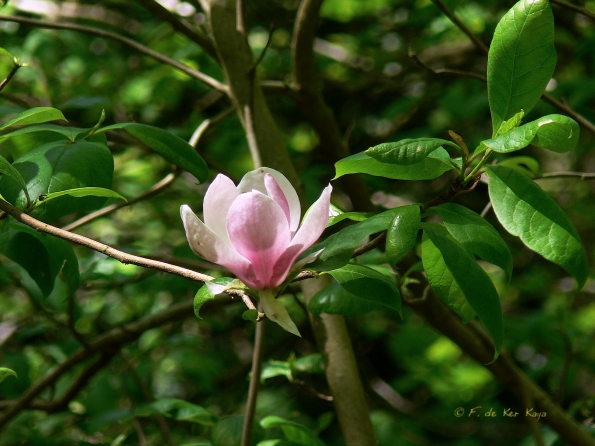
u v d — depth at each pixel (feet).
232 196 5.48
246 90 7.09
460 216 5.51
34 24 7.00
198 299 5.43
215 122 7.64
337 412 6.77
